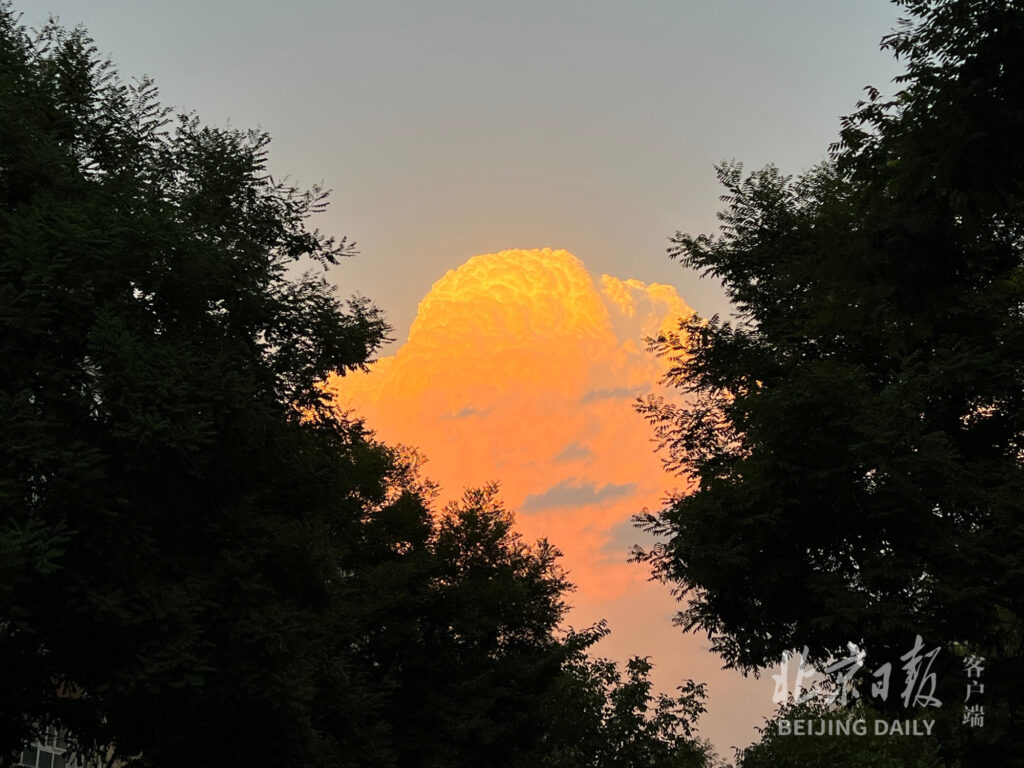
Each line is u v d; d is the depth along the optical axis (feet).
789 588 67.62
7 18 76.02
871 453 64.75
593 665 134.21
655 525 70.49
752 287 93.61
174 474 63.67
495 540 136.26
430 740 122.72
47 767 82.99
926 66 45.68
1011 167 44.29
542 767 126.93
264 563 71.61
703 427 91.45
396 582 124.36
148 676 60.49
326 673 77.15
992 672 63.82
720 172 96.22
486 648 132.46
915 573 63.52
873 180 49.85
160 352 63.72
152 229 66.28
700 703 132.16
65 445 59.72
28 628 56.18
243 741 68.59
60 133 72.79
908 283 49.19
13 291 59.31
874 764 95.30
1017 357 71.87
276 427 70.23
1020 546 64.18
